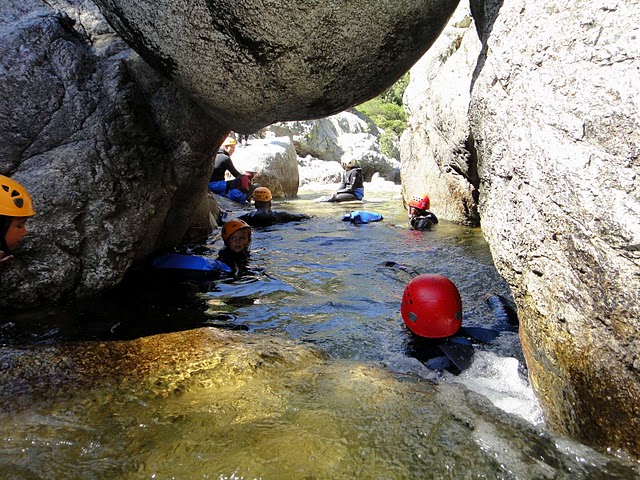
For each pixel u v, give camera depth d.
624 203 1.76
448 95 7.89
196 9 2.95
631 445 1.89
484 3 2.70
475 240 7.17
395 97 31.48
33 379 2.76
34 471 2.00
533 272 2.21
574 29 1.95
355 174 12.76
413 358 3.35
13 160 3.90
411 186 10.09
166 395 2.60
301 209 11.07
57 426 2.31
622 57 1.78
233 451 2.10
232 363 2.94
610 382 1.89
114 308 4.21
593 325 1.91
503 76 2.30
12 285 3.92
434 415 2.42
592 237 1.87
